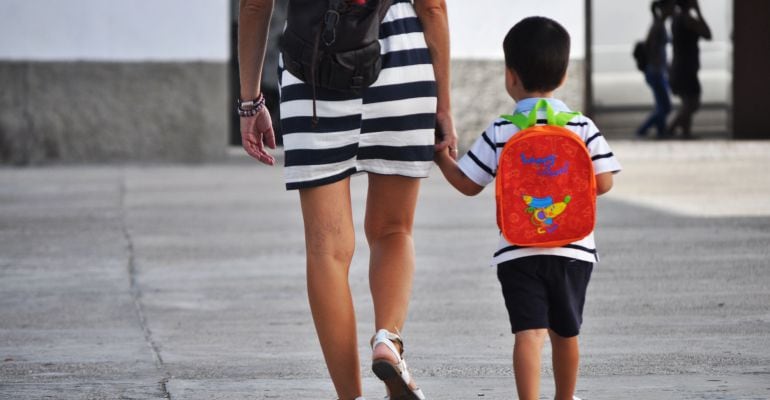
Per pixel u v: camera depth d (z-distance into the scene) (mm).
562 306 10594
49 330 15781
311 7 10391
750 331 15133
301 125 10500
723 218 24453
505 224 10484
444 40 10812
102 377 13281
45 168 35156
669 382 12766
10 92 35562
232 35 38562
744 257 20234
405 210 10992
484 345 14727
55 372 13531
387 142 10633
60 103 35781
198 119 36344
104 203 27922
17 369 13672
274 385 12914
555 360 10992
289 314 16719
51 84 35688
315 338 15273
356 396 10773
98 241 22781
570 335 10695
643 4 46156
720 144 39250
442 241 22375
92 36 35781
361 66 10320
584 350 14258
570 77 37562
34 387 12836
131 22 35875
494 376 13234
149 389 12742
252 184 31281
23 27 35469
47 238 23141
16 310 17000
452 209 26625
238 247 22047
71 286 18703
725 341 14602
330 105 10477
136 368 13719
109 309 17078
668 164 34812
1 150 35656
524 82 10852
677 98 42812
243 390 12695
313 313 10734
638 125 46125
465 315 16453
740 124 40312
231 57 38781
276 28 38188
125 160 36156
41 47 35594
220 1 36156
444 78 10914
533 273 10500
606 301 17031
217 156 36562
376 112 10555
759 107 40156
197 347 14797
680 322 15680
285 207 27078
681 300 17016
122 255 21328
